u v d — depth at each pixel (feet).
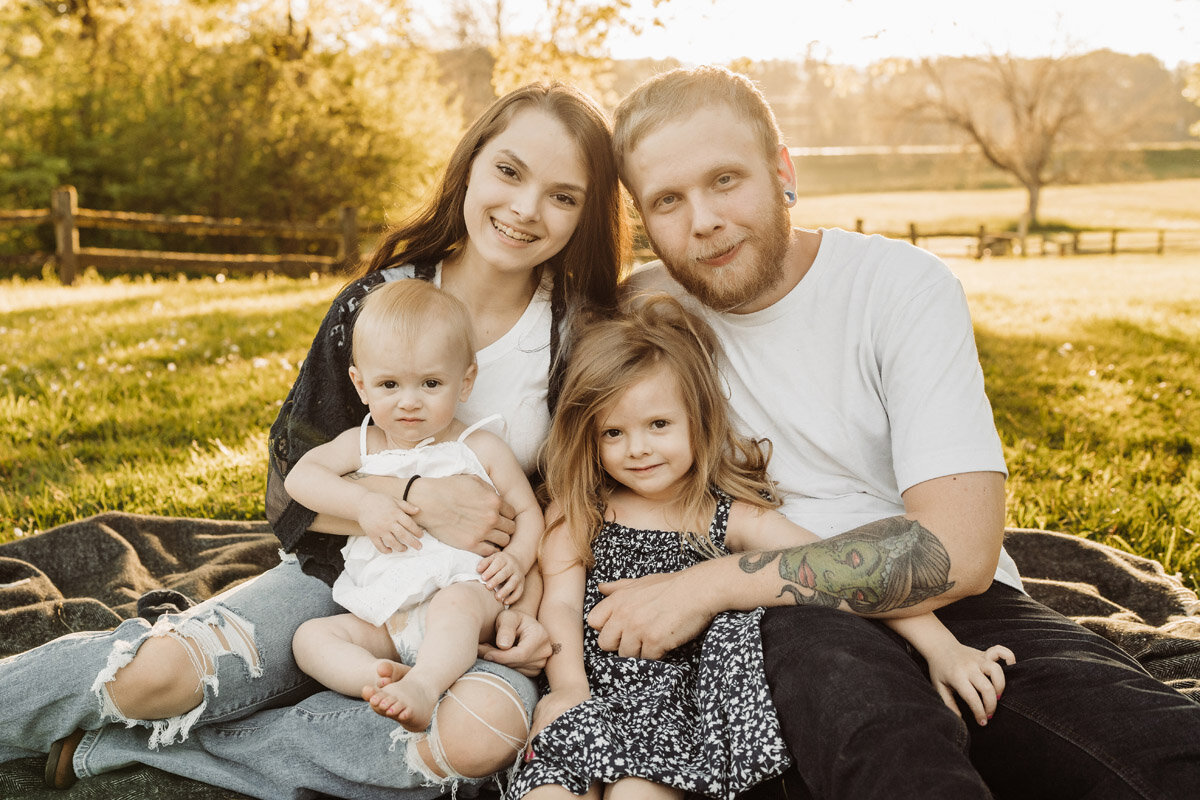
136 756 6.53
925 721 5.11
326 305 31.55
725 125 6.92
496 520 7.30
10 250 51.80
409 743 6.28
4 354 21.54
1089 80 127.13
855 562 6.32
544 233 7.51
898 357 6.89
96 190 55.16
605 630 6.78
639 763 5.85
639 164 7.20
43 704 6.30
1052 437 17.35
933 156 172.35
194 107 56.59
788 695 5.69
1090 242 94.99
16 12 61.21
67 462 14.89
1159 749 5.15
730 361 7.61
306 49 61.82
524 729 6.39
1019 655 6.06
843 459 7.30
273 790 6.48
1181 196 162.20
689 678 6.66
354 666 6.56
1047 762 5.50
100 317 27.48
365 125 58.80
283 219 57.57
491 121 7.49
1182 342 27.14
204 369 20.77
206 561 10.32
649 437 7.29
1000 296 40.98
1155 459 15.78
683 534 7.32
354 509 7.03
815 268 7.25
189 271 48.44
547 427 8.02
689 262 7.22
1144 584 9.69
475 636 6.63
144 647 6.35
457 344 7.38
